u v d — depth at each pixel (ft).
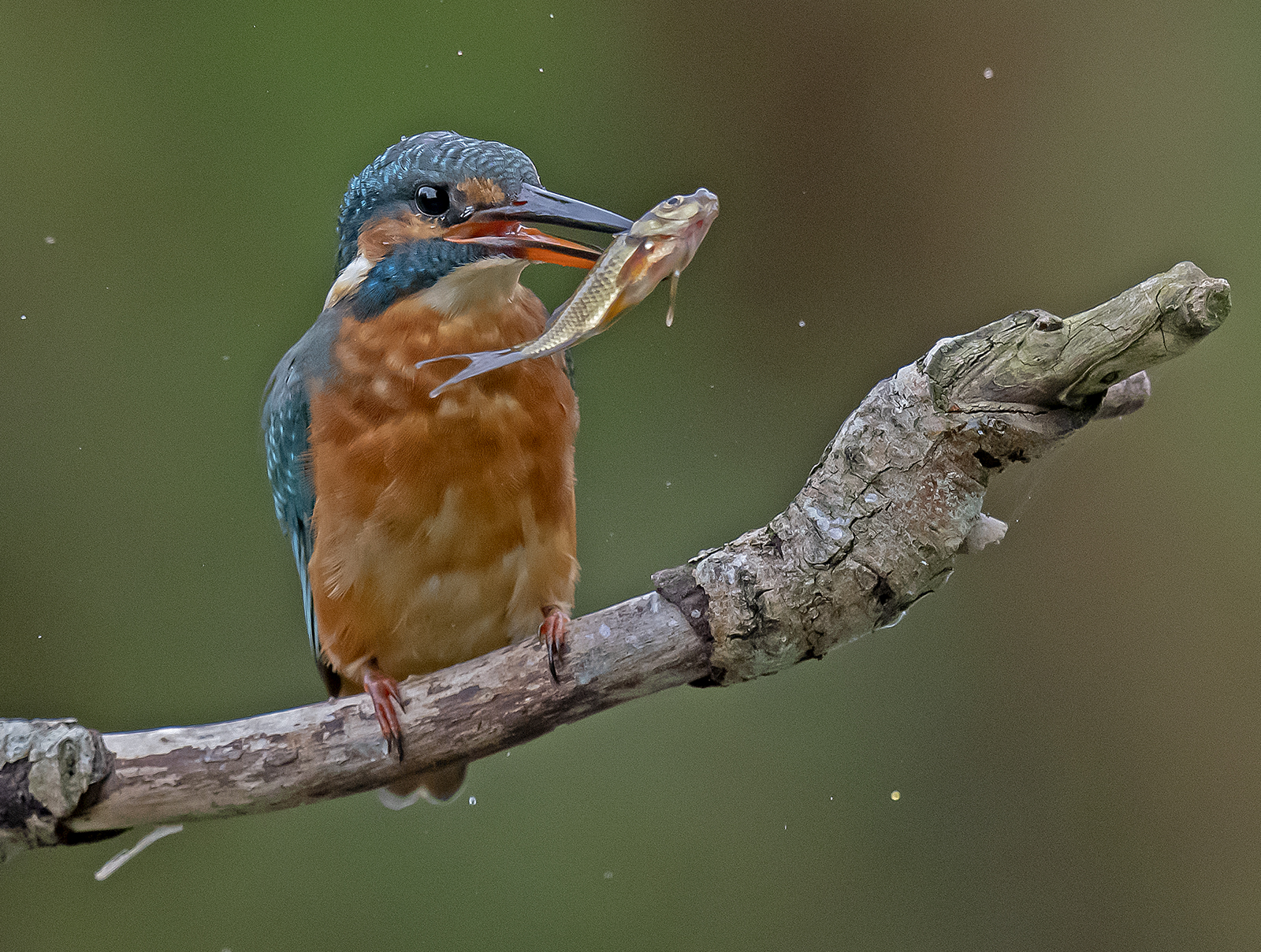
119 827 18.28
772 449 38.99
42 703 35.60
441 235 21.84
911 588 18.22
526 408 21.89
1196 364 37.60
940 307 40.65
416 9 38.86
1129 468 37.55
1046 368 17.20
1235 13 40.32
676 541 37.32
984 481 17.98
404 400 21.58
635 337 39.45
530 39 39.55
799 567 18.22
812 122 41.32
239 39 38.34
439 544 21.84
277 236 37.60
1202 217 39.55
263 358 37.35
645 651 18.45
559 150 39.86
